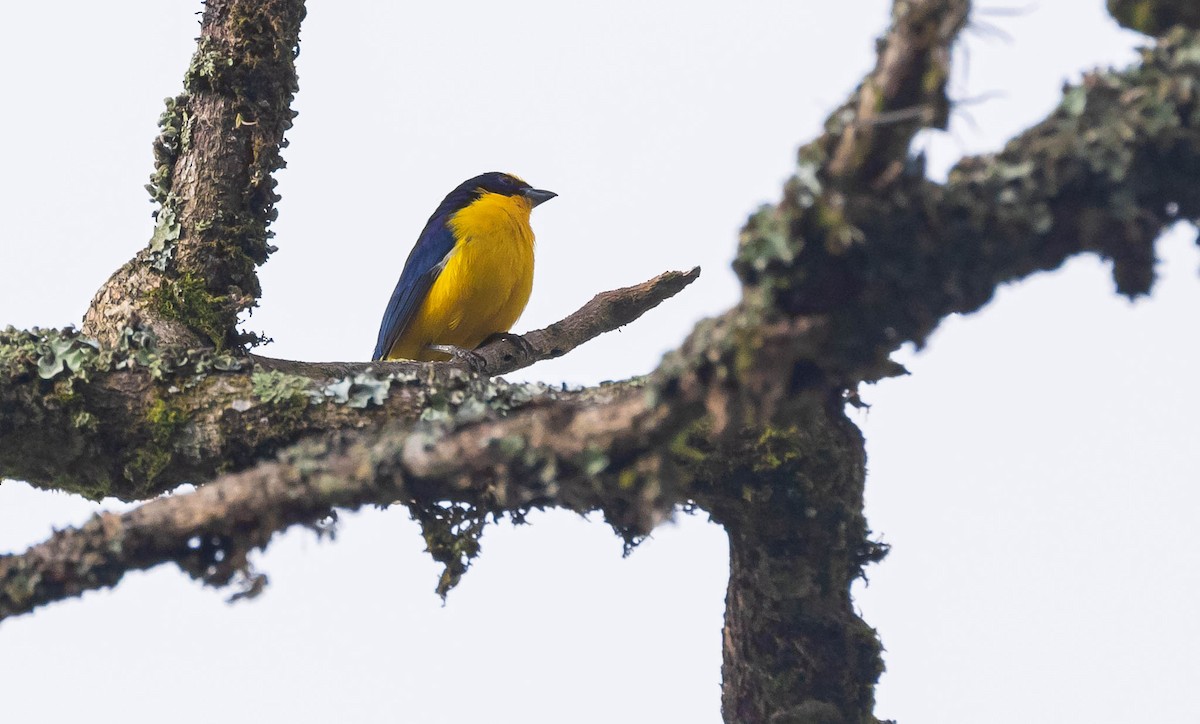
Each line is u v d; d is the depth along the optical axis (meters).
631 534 7.68
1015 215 4.85
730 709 8.48
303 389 8.48
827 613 8.23
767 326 4.79
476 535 7.58
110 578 5.80
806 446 7.83
